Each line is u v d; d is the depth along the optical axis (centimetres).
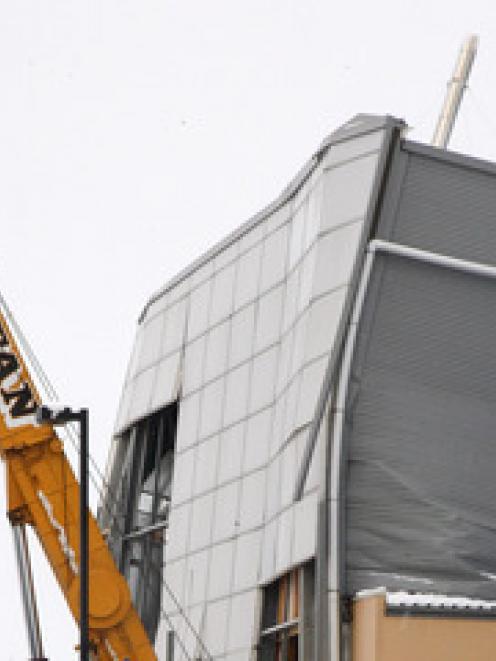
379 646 5672
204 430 7812
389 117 6681
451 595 6094
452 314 6538
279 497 6631
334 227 6612
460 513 6294
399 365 6406
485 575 6219
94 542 5059
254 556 6881
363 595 5856
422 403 6394
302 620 6172
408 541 6172
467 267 6531
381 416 6322
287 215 7406
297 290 6944
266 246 7594
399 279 6469
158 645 7731
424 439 6356
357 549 6122
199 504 7644
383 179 6544
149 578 8500
